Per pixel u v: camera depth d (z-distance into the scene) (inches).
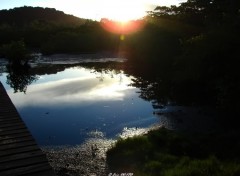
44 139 558.3
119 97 874.8
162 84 1039.0
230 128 585.3
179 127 610.5
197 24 1654.8
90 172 413.7
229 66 734.5
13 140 309.1
